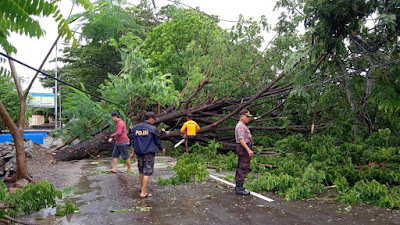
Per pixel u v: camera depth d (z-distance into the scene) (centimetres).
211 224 417
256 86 1235
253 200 539
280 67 1188
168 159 1122
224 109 1345
